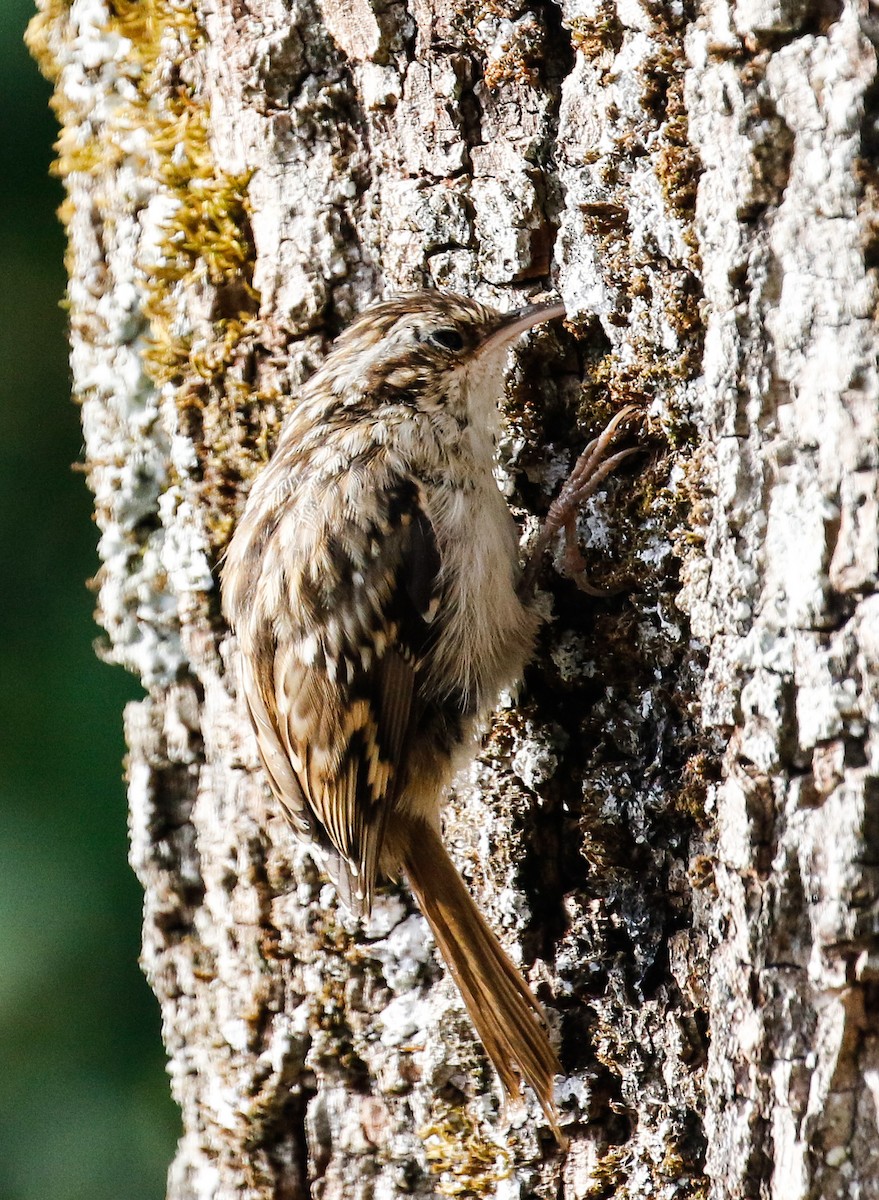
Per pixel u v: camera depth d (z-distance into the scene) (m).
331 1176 3.43
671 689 3.39
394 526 3.42
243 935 3.44
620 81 3.39
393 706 3.42
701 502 3.38
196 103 3.44
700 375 3.38
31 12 3.52
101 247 3.46
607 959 3.40
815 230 3.36
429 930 3.42
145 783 3.46
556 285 3.41
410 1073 3.42
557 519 3.40
